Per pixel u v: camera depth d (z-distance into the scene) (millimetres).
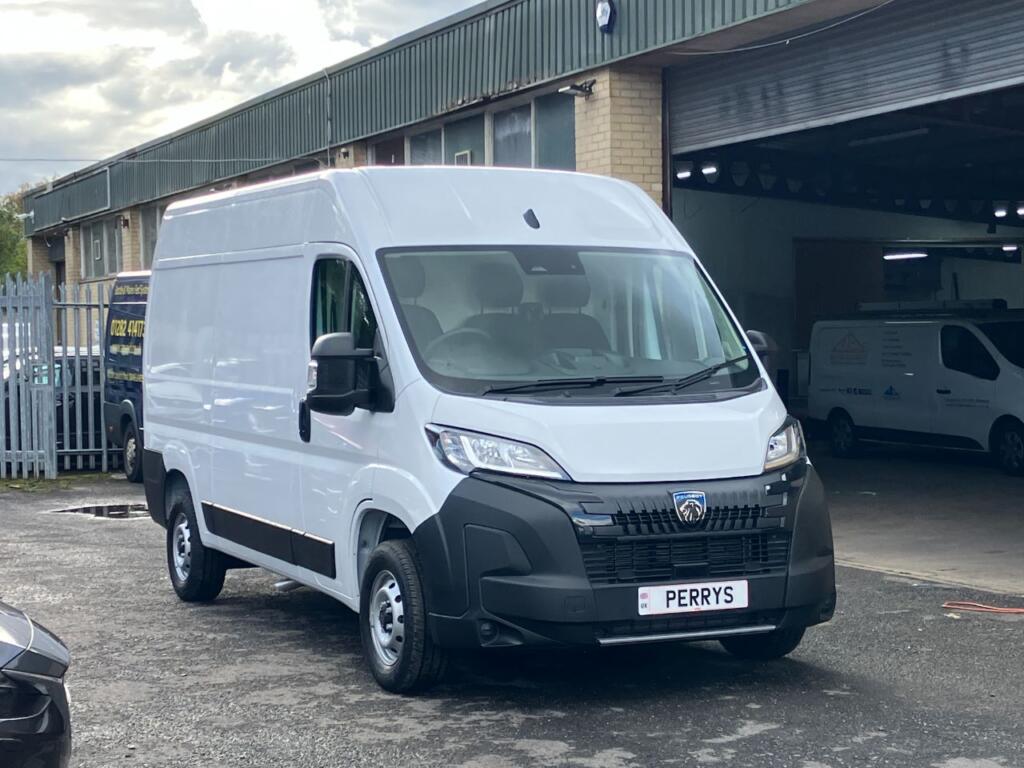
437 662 6543
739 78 14891
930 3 12633
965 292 31203
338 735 6023
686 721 6168
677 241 7738
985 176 27062
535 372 6699
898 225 29312
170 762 5660
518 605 6039
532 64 16672
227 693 6797
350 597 7141
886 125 20750
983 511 14273
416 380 6574
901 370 19422
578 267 7234
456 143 19016
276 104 23547
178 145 27953
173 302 9672
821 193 26438
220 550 8836
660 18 14555
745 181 25219
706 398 6645
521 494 6105
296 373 7668
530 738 5926
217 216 9039
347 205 7289
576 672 7164
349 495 7023
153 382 9961
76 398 18938
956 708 6355
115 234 32969
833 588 6578
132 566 10992
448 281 6977
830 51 13727
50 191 36688
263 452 8109
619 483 6168
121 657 7641
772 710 6340
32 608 9164
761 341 7367
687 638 6223
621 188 7941
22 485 17562
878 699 6535
